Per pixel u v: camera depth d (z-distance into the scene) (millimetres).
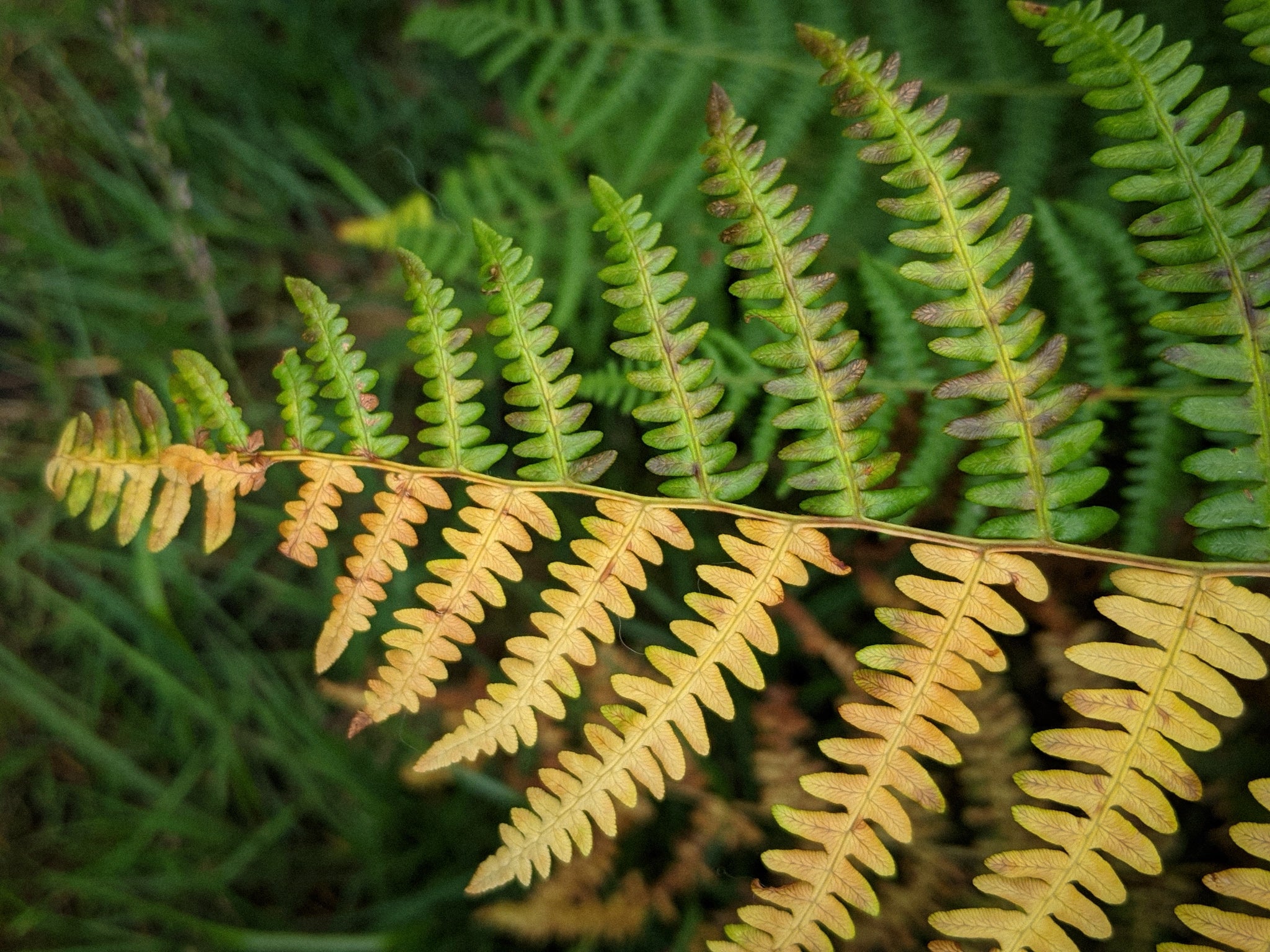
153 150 303
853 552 285
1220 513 186
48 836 325
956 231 187
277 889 326
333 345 205
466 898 307
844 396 194
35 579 325
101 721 333
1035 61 254
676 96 277
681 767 194
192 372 207
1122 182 184
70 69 351
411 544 204
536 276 302
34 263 339
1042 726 263
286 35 362
